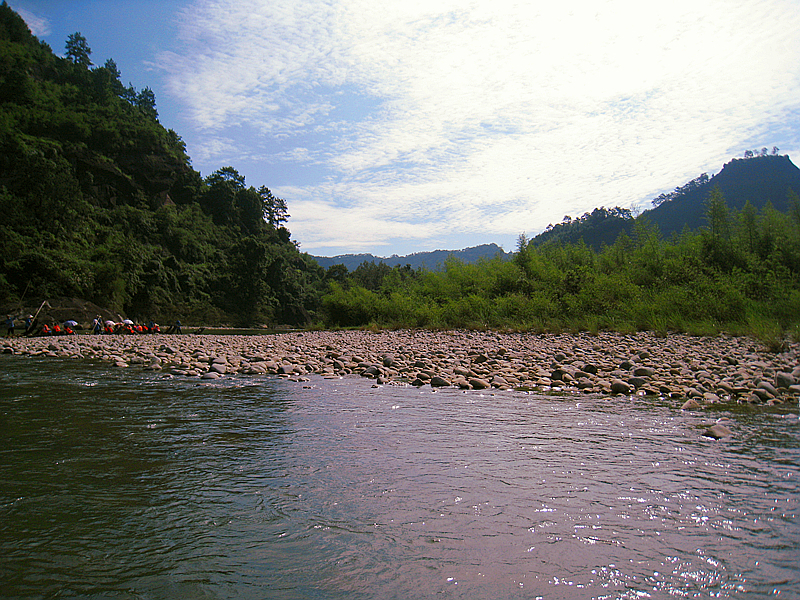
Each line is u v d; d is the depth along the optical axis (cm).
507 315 2056
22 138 6281
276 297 7831
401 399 666
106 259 4700
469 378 830
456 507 297
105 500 306
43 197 4556
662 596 199
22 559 229
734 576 216
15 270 3500
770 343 1062
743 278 1772
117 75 12150
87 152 7394
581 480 345
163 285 6122
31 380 834
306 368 980
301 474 359
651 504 301
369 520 278
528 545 247
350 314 3050
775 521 275
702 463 382
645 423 520
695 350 1095
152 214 7819
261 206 10875
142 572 219
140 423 517
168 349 1325
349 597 198
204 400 655
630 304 1775
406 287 3200
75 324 2678
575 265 2477
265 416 557
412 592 203
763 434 469
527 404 629
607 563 228
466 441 451
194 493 319
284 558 233
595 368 877
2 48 8438
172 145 10450
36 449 415
